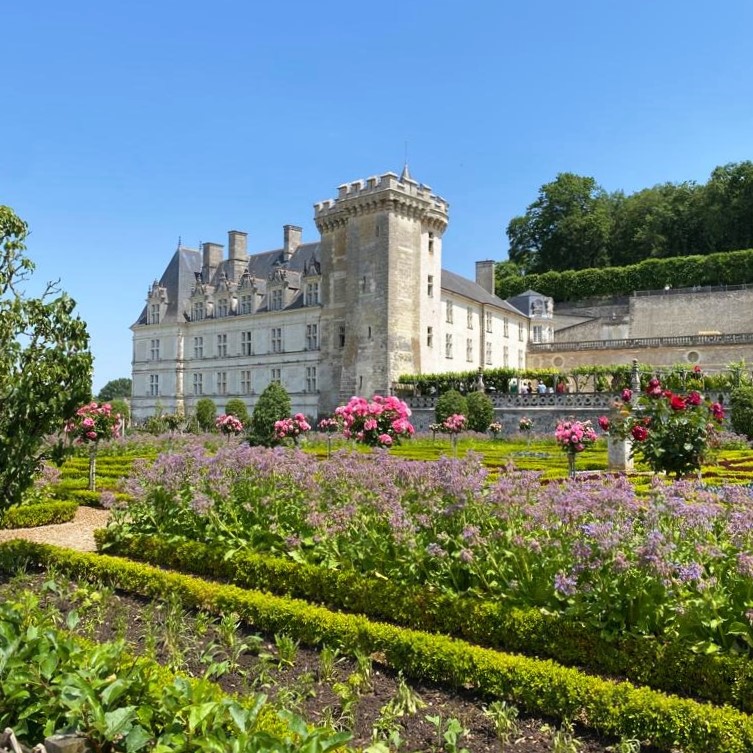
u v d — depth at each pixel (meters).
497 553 8.23
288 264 60.88
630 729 5.98
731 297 68.94
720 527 7.75
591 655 7.05
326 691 7.09
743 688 6.11
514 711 6.31
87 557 11.24
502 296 90.31
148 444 33.50
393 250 50.59
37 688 4.82
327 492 10.56
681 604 6.54
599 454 30.91
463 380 47.72
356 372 51.66
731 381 40.81
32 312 11.18
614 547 6.89
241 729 4.21
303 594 9.66
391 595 8.60
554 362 70.44
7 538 14.77
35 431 11.39
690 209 85.75
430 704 6.85
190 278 66.81
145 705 4.58
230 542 10.93
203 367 63.31
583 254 92.69
